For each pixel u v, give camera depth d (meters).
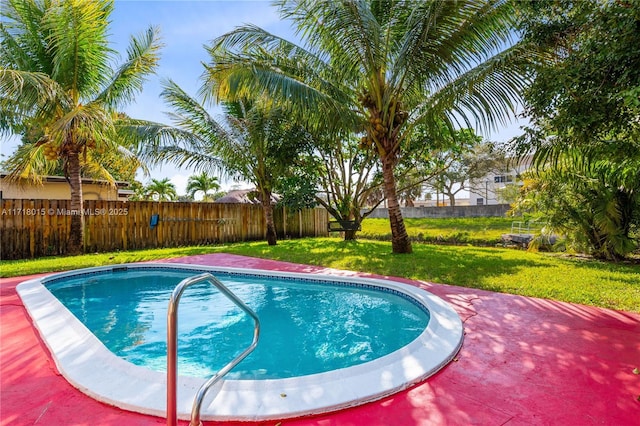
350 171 12.91
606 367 2.59
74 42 8.30
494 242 11.98
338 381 2.35
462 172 22.64
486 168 20.55
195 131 11.32
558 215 8.40
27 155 9.02
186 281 1.67
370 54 7.19
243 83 6.95
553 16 3.72
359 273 6.48
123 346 3.84
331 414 2.04
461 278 5.80
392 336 4.05
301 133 11.00
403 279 5.89
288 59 7.89
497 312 4.01
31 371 2.65
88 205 10.38
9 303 4.61
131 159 10.86
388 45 7.49
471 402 2.15
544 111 3.72
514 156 5.48
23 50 8.45
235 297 2.03
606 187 7.40
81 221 9.67
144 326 4.50
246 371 3.19
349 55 7.41
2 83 7.00
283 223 15.22
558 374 2.50
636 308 4.00
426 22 6.30
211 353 3.65
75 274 6.91
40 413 2.07
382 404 2.14
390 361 2.67
